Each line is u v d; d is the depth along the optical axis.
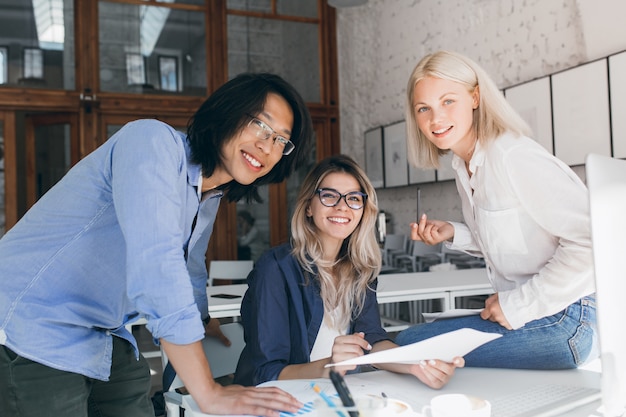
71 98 6.40
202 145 1.18
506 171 1.32
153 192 1.01
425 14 6.12
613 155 3.90
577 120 4.19
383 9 6.89
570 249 1.24
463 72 1.37
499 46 5.09
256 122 1.18
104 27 6.61
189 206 1.20
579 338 1.32
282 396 1.04
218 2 7.11
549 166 1.27
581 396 1.10
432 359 1.10
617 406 0.90
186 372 1.02
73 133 6.47
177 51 6.94
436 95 1.38
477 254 1.77
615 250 0.90
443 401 0.96
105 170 1.10
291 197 7.39
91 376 1.16
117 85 6.66
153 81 6.82
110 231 1.13
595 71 4.02
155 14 6.86
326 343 1.67
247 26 7.32
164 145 1.07
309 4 7.67
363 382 1.25
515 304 1.32
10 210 6.26
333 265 1.73
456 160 1.53
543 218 1.28
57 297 1.11
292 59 7.56
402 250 6.14
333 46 7.77
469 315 1.45
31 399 1.09
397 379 1.27
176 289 1.00
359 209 1.67
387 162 6.71
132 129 1.08
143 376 1.38
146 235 0.99
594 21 4.07
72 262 1.11
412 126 1.57
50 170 6.47
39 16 6.38
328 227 1.66
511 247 1.42
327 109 7.71
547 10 4.51
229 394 1.02
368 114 7.27
